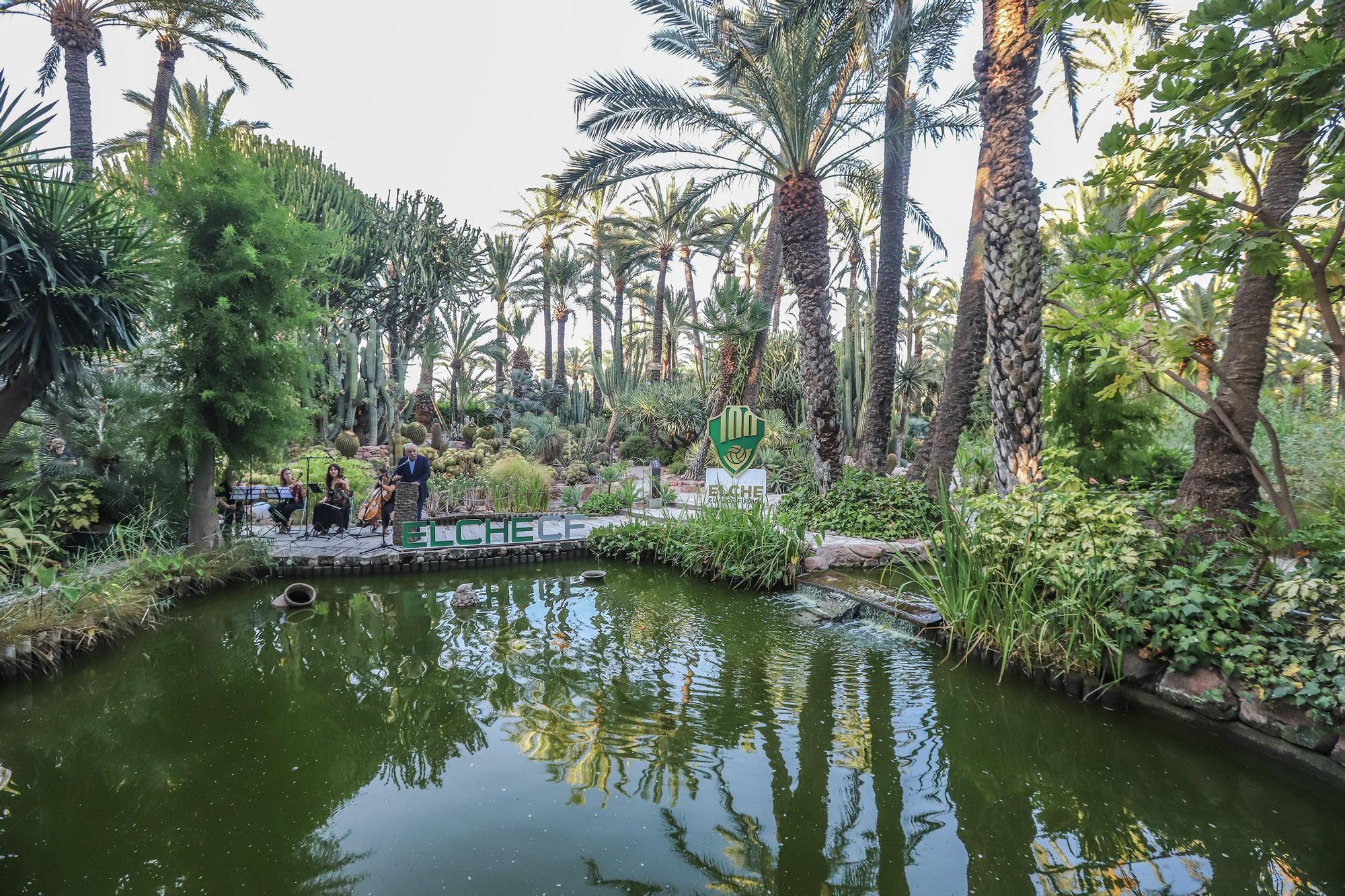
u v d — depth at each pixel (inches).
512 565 352.5
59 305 234.8
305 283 358.0
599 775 138.2
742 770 140.6
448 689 184.9
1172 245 169.5
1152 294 184.7
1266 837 117.1
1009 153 265.0
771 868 108.1
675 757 146.0
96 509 293.3
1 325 227.0
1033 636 193.6
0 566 222.5
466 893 101.1
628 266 1190.9
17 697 180.4
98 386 293.1
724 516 340.2
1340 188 139.9
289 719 166.4
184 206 292.4
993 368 274.8
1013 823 121.6
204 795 131.0
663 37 416.5
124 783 135.7
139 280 254.2
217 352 298.0
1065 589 187.6
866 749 149.9
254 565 309.3
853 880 105.6
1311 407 342.0
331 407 705.6
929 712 169.9
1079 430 362.3
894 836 117.5
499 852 112.0
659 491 568.4
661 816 123.2
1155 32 350.6
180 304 290.5
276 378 319.3
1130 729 160.6
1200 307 390.3
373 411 761.0
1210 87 137.2
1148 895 101.9
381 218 931.3
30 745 152.8
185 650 218.5
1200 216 161.5
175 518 308.2
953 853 112.7
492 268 1170.0
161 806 127.1
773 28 354.6
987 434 486.6
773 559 305.0
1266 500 202.4
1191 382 198.1
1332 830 119.1
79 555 268.4
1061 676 182.4
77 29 536.4
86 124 548.7
